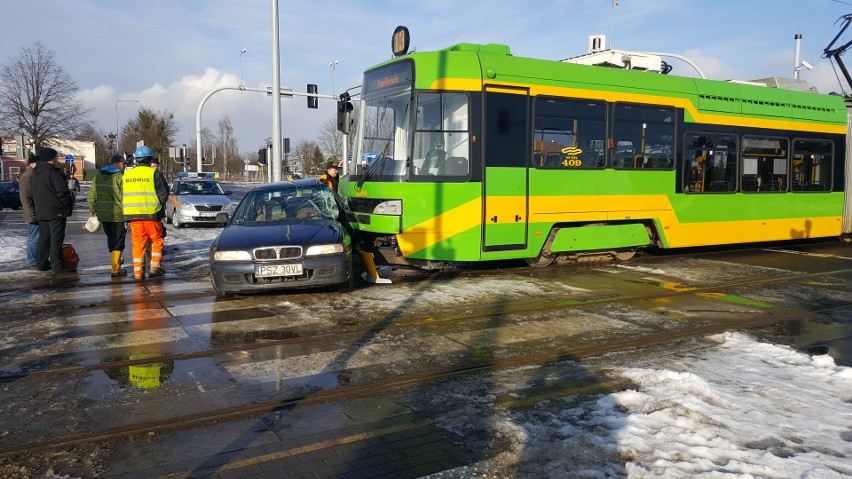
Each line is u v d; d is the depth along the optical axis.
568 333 6.71
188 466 3.67
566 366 5.57
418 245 9.54
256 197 9.75
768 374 5.30
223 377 5.26
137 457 3.79
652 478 3.41
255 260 7.96
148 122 55.94
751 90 13.12
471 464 3.66
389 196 9.62
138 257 9.95
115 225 10.41
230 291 8.07
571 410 4.49
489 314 7.55
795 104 13.90
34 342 6.30
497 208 9.80
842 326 7.16
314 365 5.59
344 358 5.79
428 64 9.59
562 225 10.73
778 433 4.05
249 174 91.69
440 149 9.54
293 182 10.41
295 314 7.51
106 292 8.91
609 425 4.19
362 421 4.34
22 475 3.56
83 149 75.94
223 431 4.18
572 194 10.58
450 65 9.60
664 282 9.89
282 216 9.31
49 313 7.57
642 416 4.29
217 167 98.88
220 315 7.47
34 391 4.93
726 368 5.48
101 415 4.44
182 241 15.54
